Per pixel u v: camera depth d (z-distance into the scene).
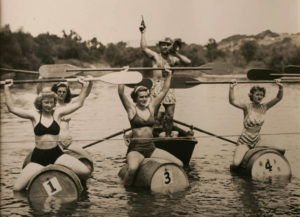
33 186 6.23
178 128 7.24
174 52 7.38
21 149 7.40
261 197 6.11
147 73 7.51
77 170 6.47
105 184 6.59
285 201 5.98
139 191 6.35
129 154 6.64
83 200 6.04
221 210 5.64
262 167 7.12
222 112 7.72
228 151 7.68
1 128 7.40
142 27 7.38
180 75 7.17
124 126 7.40
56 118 6.54
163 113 7.17
